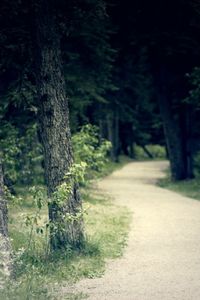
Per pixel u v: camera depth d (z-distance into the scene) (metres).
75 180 10.14
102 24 18.19
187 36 26.88
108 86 22.86
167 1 26.59
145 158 69.81
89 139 19.73
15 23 13.33
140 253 10.75
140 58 30.66
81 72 18.86
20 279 8.38
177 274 8.93
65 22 13.45
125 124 63.84
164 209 17.73
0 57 14.48
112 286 8.27
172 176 31.69
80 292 7.95
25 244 11.02
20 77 14.77
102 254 10.47
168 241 12.02
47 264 9.52
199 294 7.69
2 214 8.78
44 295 7.68
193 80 24.75
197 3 25.48
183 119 31.95
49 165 10.56
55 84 10.63
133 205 19.00
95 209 17.58
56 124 10.56
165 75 31.45
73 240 10.49
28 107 16.48
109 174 37.94
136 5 26.88
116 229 13.68
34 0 10.64
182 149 31.75
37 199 9.66
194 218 15.52
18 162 17.22
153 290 7.96
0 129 17.36
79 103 19.64
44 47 10.63
